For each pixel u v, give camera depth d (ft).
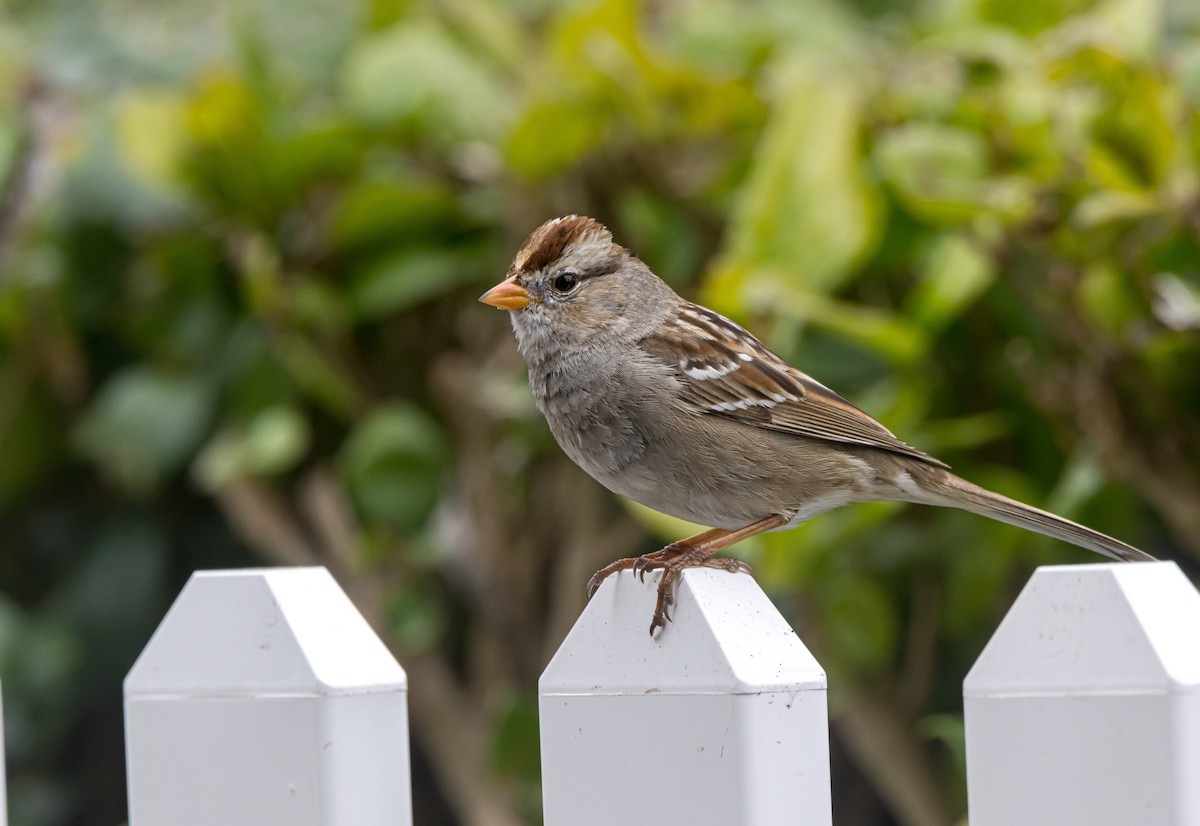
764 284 21.97
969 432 24.41
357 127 26.27
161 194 28.71
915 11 32.94
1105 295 22.06
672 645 13.17
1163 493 22.63
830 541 23.72
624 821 13.32
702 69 26.81
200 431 28.14
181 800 13.93
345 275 27.48
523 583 27.17
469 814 27.27
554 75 24.58
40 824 29.22
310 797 13.43
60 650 28.91
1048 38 24.48
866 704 26.99
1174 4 29.53
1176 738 12.03
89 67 29.73
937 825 26.96
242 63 26.30
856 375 25.11
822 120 22.38
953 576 26.45
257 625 13.76
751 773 12.76
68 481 31.37
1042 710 12.63
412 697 27.40
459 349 28.27
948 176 22.88
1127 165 22.08
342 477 26.94
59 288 28.30
